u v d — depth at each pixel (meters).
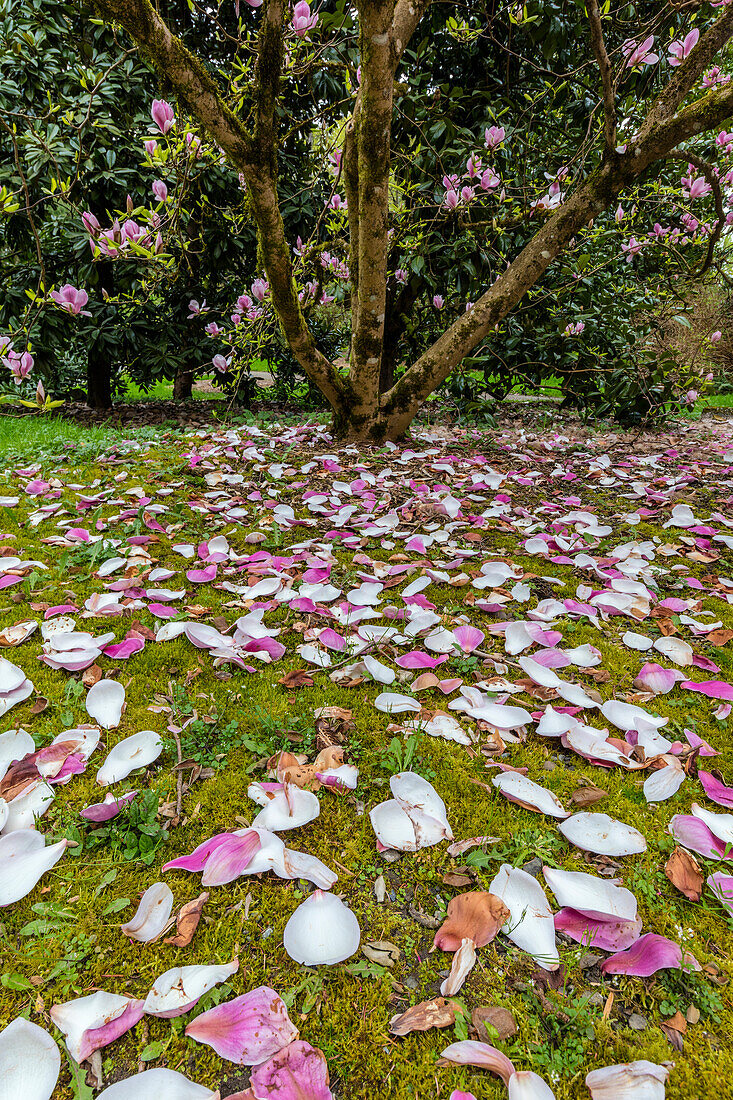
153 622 1.72
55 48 4.43
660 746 1.25
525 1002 0.79
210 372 6.21
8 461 3.49
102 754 1.22
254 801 1.10
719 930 0.91
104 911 0.91
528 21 3.45
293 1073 0.69
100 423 5.65
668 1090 0.70
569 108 4.70
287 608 1.83
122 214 2.63
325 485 3.03
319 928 0.85
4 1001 0.79
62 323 5.02
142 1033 0.76
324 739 1.24
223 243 5.15
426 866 0.99
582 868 0.99
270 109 2.60
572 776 1.20
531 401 6.70
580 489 3.21
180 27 4.86
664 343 6.35
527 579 2.05
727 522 2.59
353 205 3.33
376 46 2.47
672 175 5.25
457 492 3.00
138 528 2.27
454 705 1.35
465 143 4.18
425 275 4.50
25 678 1.40
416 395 3.78
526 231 4.82
